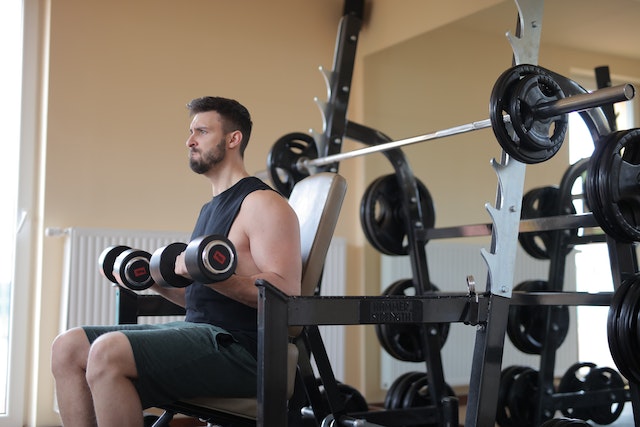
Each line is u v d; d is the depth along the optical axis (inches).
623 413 123.6
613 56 120.9
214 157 77.9
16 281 135.9
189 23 149.9
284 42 159.8
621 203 89.4
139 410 64.5
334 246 156.3
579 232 120.8
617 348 86.7
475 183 143.2
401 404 122.1
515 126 76.2
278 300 59.8
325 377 86.0
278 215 71.6
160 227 144.2
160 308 90.0
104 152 140.1
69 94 137.9
